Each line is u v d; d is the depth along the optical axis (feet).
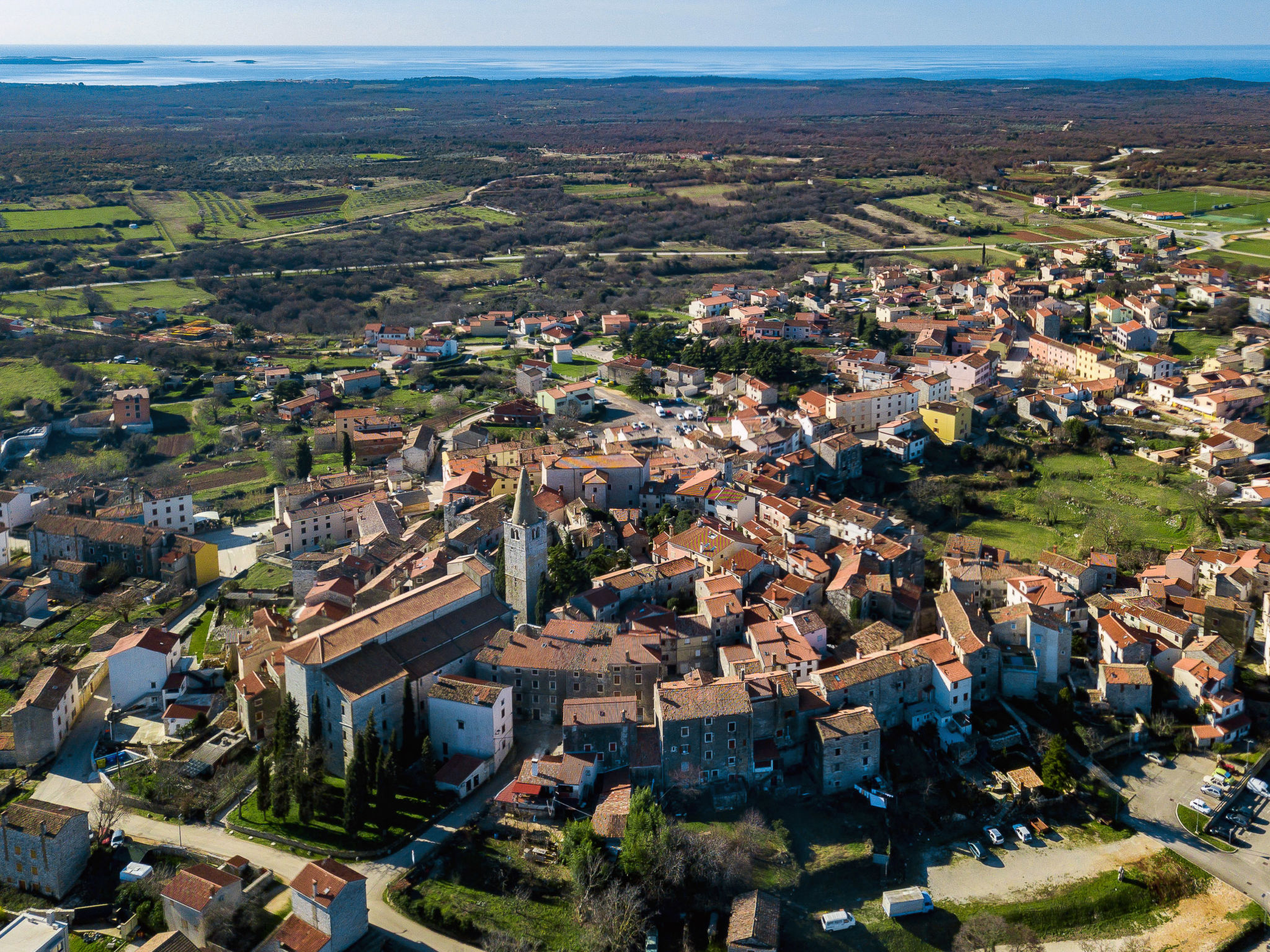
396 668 623.36
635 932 524.93
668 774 601.21
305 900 510.17
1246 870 584.81
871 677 642.63
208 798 605.73
